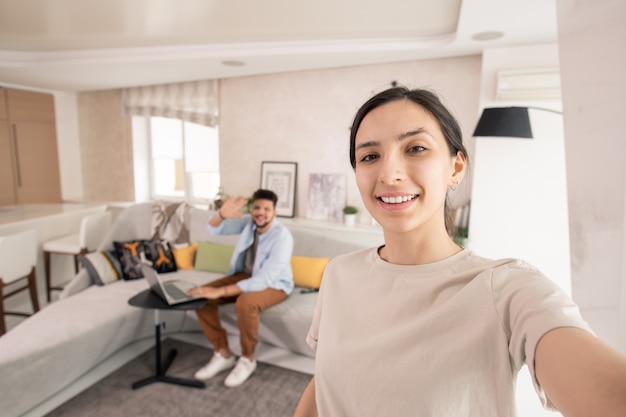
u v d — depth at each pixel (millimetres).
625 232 586
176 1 2340
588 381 363
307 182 3988
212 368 2404
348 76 3680
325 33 2873
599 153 662
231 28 2797
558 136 2625
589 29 687
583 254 732
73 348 2236
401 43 2916
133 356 2650
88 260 2986
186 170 4797
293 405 2150
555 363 401
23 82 4289
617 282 605
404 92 621
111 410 2086
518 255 2770
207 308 2471
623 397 337
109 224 3744
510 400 493
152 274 2232
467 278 581
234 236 3404
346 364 638
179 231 3561
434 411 533
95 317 2430
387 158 597
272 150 4125
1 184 4406
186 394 2236
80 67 3584
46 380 2109
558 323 431
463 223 2889
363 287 692
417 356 560
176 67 3594
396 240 652
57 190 5004
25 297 3525
